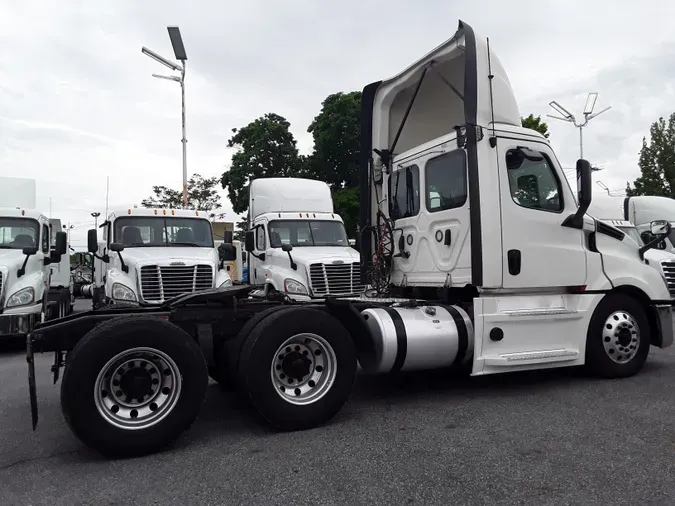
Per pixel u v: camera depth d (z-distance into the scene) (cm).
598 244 674
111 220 1167
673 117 2820
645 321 690
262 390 482
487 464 407
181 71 2031
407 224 714
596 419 511
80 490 377
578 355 636
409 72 709
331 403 507
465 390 639
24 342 1177
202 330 520
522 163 627
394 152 772
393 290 744
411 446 450
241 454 440
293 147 2881
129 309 513
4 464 428
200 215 1230
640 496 351
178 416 450
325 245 1324
